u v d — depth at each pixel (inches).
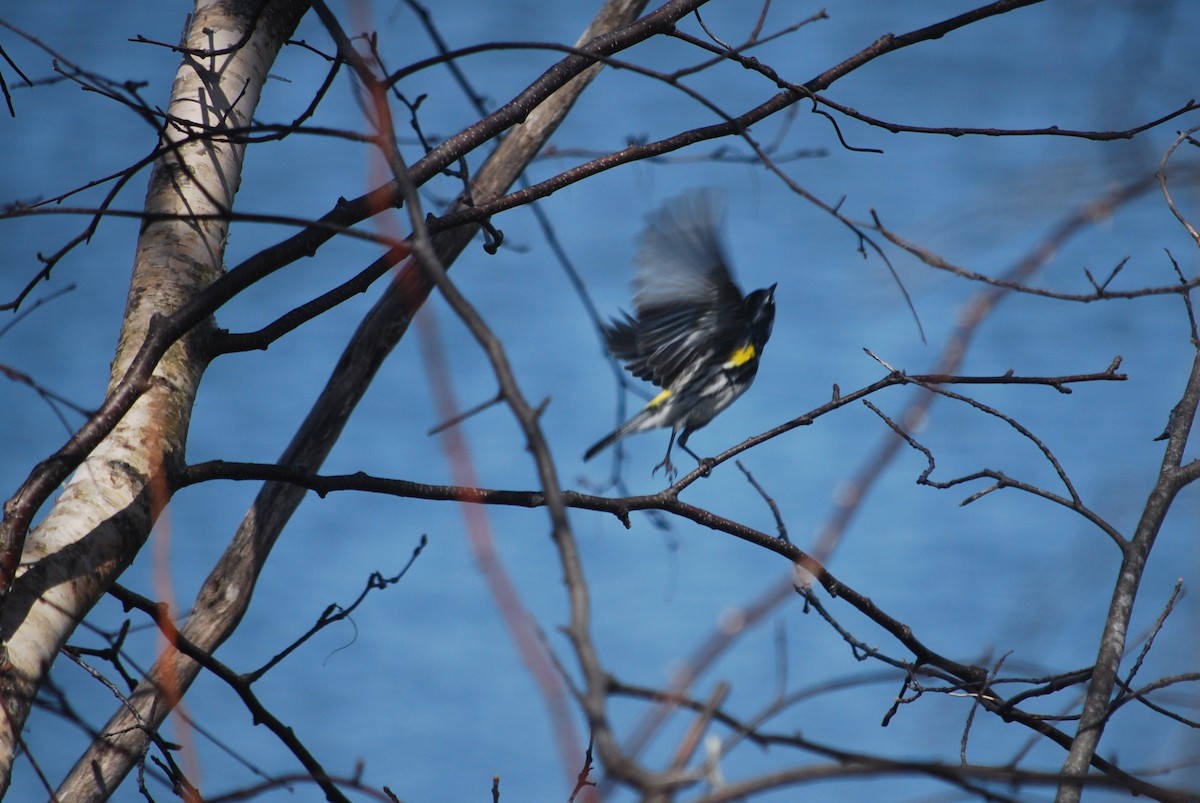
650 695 142.9
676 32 358.0
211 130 290.4
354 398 471.8
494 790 306.2
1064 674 308.7
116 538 287.4
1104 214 239.3
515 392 174.2
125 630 304.0
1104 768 283.3
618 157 356.8
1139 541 286.7
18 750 247.4
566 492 348.2
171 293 346.0
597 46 356.2
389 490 330.0
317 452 471.2
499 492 339.3
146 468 303.0
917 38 349.7
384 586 344.8
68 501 289.6
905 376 339.0
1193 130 279.4
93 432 273.0
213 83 379.2
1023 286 281.9
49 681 247.6
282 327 346.9
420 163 346.3
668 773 130.0
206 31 392.8
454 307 191.6
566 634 145.3
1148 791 160.1
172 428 316.2
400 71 273.7
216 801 228.1
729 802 137.3
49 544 277.3
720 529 355.3
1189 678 259.4
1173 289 289.7
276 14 409.1
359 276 348.8
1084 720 262.8
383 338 474.9
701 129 358.6
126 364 327.9
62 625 268.2
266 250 309.7
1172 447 304.0
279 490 456.1
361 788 232.4
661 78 286.2
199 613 442.6
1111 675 267.7
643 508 354.3
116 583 316.8
